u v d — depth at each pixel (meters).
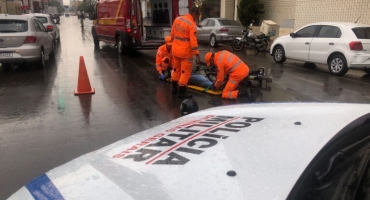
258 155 1.41
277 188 1.18
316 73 9.89
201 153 1.51
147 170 1.41
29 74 9.49
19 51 9.49
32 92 7.31
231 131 1.77
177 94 7.13
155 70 10.21
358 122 1.79
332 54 9.61
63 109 6.02
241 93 6.57
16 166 3.77
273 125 1.79
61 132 4.86
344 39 9.30
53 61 12.08
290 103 2.51
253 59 13.03
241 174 1.28
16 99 6.71
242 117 2.11
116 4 13.19
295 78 9.02
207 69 7.99
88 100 6.65
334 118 1.82
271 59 13.06
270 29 17.45
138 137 1.96
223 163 1.38
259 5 20.45
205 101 6.54
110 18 14.05
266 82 7.91
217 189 1.21
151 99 6.75
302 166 1.30
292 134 1.61
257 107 2.44
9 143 4.44
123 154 1.65
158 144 1.71
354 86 8.01
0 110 5.95
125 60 12.33
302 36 10.84
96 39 16.67
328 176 1.33
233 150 1.49
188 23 6.45
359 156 1.55
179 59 6.84
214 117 2.23
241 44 15.84
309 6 15.33
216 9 25.88
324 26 10.19
